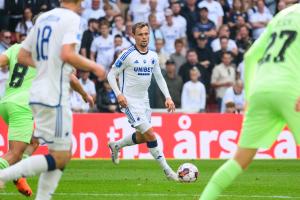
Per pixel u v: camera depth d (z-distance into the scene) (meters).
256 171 41.34
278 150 49.94
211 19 63.41
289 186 33.97
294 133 21.67
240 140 22.31
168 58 59.66
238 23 62.81
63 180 36.12
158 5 63.03
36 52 22.27
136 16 62.53
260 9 64.94
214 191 22.03
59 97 21.89
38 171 21.61
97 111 54.81
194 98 56.56
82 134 48.81
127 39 59.62
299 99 21.36
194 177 34.38
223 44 59.75
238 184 34.53
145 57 37.03
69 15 21.84
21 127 29.16
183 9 62.44
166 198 29.50
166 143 49.31
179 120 49.50
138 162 46.97
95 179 36.66
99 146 48.91
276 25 22.50
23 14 60.19
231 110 55.06
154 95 55.22
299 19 22.09
